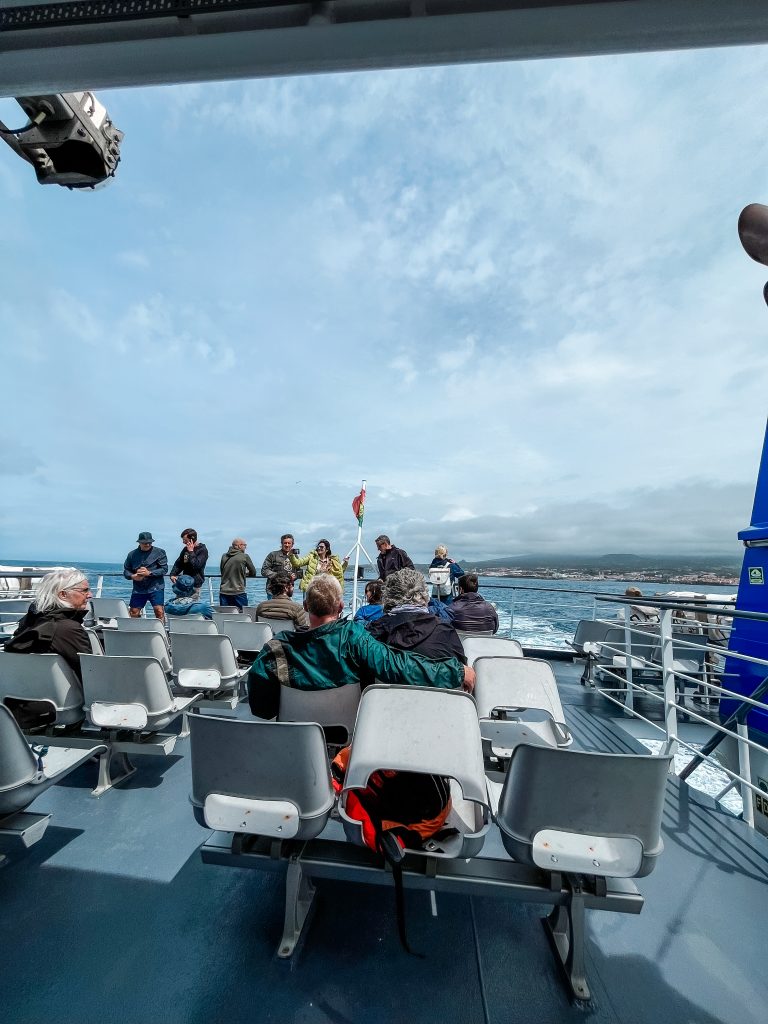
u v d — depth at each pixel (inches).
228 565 301.1
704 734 194.1
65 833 99.1
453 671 79.3
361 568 348.8
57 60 51.4
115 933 73.8
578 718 193.2
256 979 66.4
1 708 72.2
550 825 61.1
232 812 66.7
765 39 43.6
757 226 68.2
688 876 92.7
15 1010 61.4
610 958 72.5
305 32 47.5
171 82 53.2
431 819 67.2
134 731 117.9
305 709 79.7
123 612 247.9
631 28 44.5
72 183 81.9
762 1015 64.2
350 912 79.1
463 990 66.2
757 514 182.2
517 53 47.2
